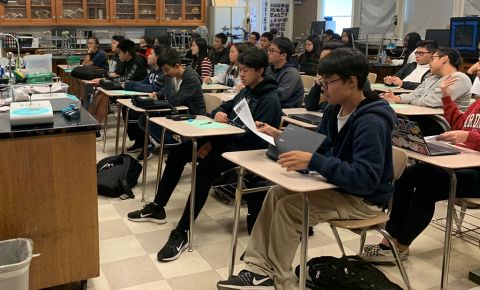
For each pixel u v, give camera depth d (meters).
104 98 4.68
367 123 1.83
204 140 2.79
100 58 6.20
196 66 5.77
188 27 9.37
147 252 2.65
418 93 3.99
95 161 2.08
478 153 2.24
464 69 5.55
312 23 9.16
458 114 2.71
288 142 1.94
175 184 3.03
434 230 3.00
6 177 1.91
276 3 10.41
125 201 3.43
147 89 4.47
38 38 7.74
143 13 8.91
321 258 2.27
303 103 3.95
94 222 2.13
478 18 5.41
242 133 2.62
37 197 1.99
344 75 1.86
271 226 2.00
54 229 2.05
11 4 7.81
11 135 1.87
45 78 3.61
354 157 1.82
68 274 2.12
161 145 3.29
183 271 2.45
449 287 2.34
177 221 3.08
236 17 9.34
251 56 2.68
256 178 2.60
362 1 9.09
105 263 2.50
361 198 2.00
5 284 1.70
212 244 2.76
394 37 8.30
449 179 2.24
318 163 1.75
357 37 7.76
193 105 3.67
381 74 6.48
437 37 6.37
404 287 2.33
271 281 2.00
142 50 6.79
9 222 1.95
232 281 2.02
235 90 4.59
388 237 2.11
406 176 2.49
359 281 2.07
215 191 3.57
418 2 7.94
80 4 8.36
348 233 2.93
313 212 1.92
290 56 3.99
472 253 2.71
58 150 1.99
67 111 2.22
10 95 2.86
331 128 2.04
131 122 4.40
